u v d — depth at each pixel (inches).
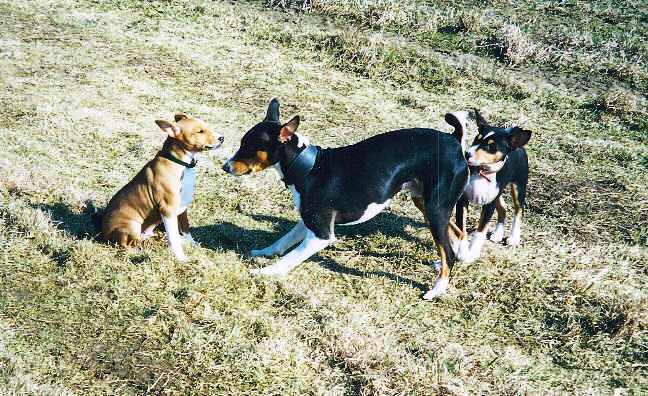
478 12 179.0
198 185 102.0
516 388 70.2
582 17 179.8
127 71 138.1
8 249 81.1
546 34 169.9
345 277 85.1
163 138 114.0
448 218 81.4
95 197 93.2
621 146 128.7
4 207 87.4
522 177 92.0
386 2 179.3
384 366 70.7
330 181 79.7
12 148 103.1
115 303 74.8
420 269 88.1
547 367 74.2
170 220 82.1
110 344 70.4
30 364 67.1
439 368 70.9
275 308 77.7
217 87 137.5
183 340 71.2
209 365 68.9
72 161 103.3
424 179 80.0
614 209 107.8
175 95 131.6
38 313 73.1
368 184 78.9
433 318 79.7
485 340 77.3
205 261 81.7
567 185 114.0
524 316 81.3
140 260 82.1
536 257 92.3
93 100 123.9
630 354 76.5
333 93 140.8
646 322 80.0
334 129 125.8
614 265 92.4
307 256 82.5
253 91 137.7
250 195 101.2
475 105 140.2
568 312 81.3
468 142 121.4
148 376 67.5
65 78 131.5
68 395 64.2
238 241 90.6
